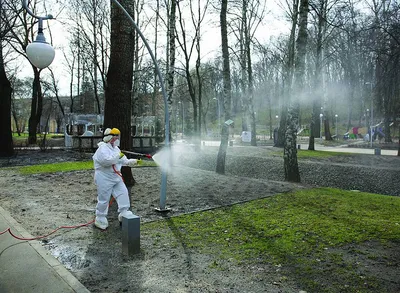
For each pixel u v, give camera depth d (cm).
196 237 571
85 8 2794
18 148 2562
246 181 1184
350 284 396
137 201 848
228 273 429
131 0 979
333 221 666
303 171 1695
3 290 374
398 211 753
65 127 2819
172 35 2061
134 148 2520
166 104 731
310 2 1505
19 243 529
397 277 414
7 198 876
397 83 1440
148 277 417
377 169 1538
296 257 481
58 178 1198
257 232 596
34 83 3103
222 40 1472
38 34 576
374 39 1342
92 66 3500
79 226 632
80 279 411
